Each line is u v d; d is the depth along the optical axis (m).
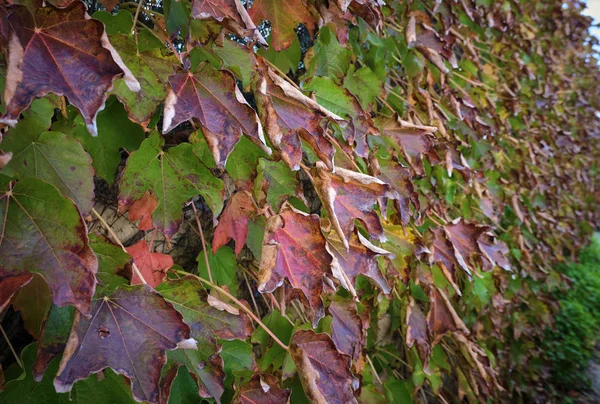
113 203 0.59
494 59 1.38
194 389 0.43
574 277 2.48
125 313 0.33
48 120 0.34
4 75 0.31
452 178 1.03
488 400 1.29
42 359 0.31
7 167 0.32
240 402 0.44
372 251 0.50
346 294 0.69
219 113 0.36
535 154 1.62
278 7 0.52
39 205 0.29
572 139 1.85
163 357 0.32
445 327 0.77
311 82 0.56
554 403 1.74
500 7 1.17
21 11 0.26
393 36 0.80
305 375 0.46
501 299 1.17
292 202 0.62
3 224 0.28
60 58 0.26
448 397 1.19
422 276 0.75
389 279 0.70
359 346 0.59
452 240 0.81
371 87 0.71
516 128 1.53
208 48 0.45
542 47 1.72
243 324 0.44
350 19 0.59
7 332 0.51
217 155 0.36
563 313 2.06
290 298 0.47
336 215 0.47
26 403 0.36
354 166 0.57
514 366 1.58
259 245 0.54
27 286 0.35
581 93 2.36
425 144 0.67
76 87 0.26
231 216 0.52
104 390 0.37
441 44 0.71
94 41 0.27
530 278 1.71
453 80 1.09
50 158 0.33
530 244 1.64
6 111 0.24
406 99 0.82
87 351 0.30
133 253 0.46
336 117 0.44
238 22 0.38
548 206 1.78
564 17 1.96
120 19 0.44
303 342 0.47
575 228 2.14
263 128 0.42
